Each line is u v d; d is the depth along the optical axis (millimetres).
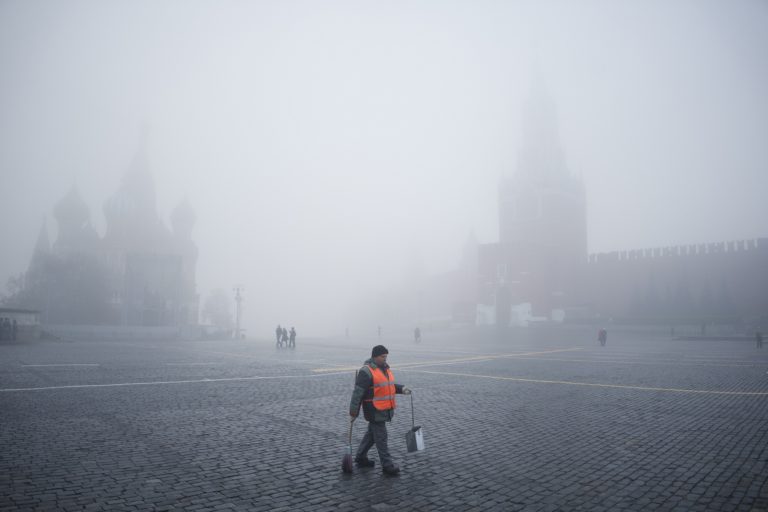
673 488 6012
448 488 6020
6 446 7695
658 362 23609
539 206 85062
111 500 5508
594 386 14992
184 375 17688
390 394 6738
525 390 14148
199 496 5680
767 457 7309
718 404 11766
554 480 6320
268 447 7836
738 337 46531
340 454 7496
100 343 42750
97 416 10078
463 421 9867
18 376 16438
